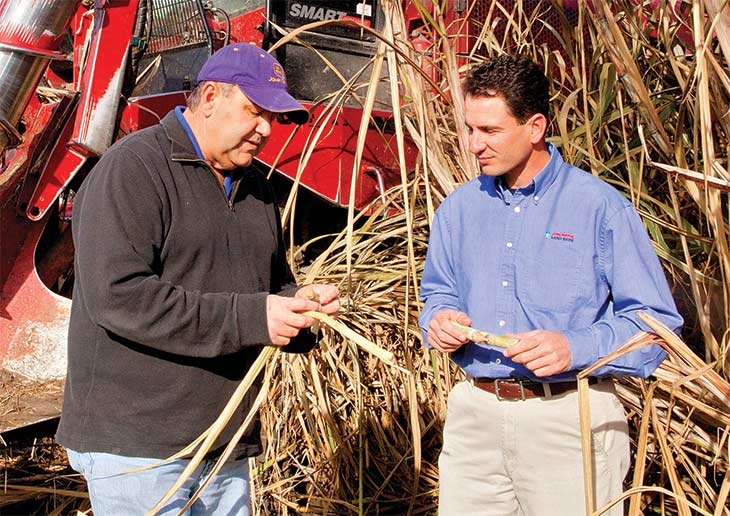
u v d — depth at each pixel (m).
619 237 2.26
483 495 2.45
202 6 4.13
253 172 2.41
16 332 3.51
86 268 2.07
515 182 2.37
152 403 2.17
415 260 3.64
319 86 4.40
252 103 2.17
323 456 3.60
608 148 3.44
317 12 4.41
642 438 2.29
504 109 2.23
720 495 2.33
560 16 3.47
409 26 4.16
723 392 2.13
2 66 3.14
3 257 3.52
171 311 2.05
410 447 3.59
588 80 3.52
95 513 2.24
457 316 2.30
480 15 4.04
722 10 2.48
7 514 3.68
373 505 3.63
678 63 3.17
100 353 2.17
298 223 4.47
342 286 3.64
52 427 3.91
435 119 3.29
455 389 2.52
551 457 2.32
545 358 2.12
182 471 2.23
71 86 4.35
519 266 2.33
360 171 4.15
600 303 2.31
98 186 2.11
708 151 2.49
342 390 3.63
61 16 3.21
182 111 2.29
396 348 3.64
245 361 2.32
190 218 2.20
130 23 3.57
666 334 2.09
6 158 3.58
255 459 3.66
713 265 3.18
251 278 2.34
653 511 3.25
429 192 3.01
